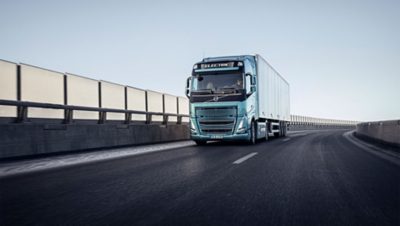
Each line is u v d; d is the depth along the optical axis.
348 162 8.93
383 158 10.02
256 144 16.48
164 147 14.87
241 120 15.20
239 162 8.87
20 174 7.23
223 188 5.51
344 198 4.82
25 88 12.72
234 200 4.71
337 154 11.07
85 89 15.97
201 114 15.58
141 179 6.41
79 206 4.44
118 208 4.32
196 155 10.95
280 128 25.45
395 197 4.88
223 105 15.29
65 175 7.02
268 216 3.95
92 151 12.70
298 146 14.70
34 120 12.61
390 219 3.84
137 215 4.01
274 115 22.06
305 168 7.74
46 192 5.32
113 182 6.12
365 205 4.44
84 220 3.83
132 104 19.97
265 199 4.76
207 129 15.49
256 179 6.32
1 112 11.07
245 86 15.34
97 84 16.83
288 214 4.03
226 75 15.59
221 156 10.52
